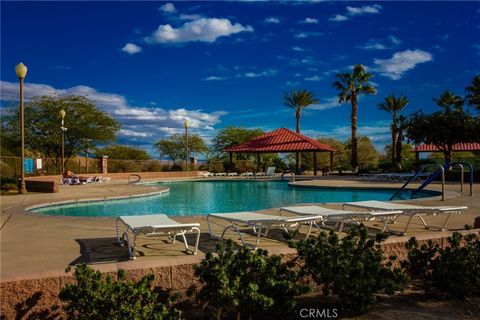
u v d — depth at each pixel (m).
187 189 21.44
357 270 3.53
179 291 3.62
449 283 3.82
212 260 3.32
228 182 26.94
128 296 2.92
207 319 3.43
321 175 33.25
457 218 8.21
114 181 25.94
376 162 45.06
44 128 35.69
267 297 3.23
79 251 5.44
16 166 22.83
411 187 18.23
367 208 7.14
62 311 3.22
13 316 3.10
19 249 5.55
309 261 3.68
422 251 4.18
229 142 49.50
